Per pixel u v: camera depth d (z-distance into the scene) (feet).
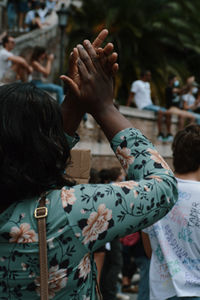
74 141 4.90
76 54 4.50
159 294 8.30
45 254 4.09
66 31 47.85
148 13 54.08
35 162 4.19
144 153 4.46
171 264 8.13
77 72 4.65
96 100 4.56
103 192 4.25
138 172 4.42
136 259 16.46
